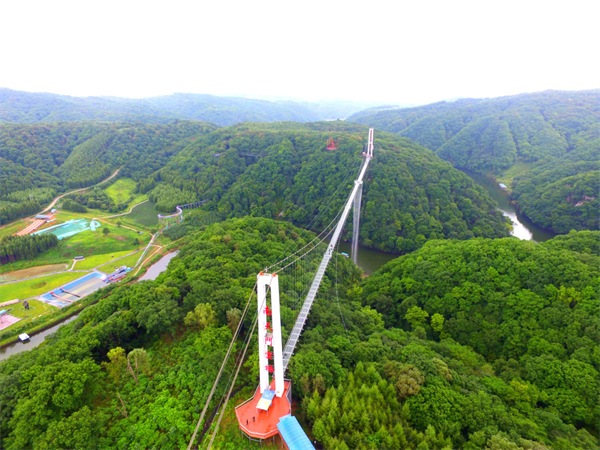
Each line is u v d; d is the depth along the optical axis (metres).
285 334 53.41
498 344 57.22
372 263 123.50
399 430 33.03
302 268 81.75
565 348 50.34
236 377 43.72
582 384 42.22
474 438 32.88
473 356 51.84
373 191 141.88
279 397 40.03
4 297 99.44
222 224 112.06
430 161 157.00
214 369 44.28
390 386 38.84
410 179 143.00
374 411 35.19
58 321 87.12
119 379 44.72
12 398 38.88
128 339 53.16
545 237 139.25
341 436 33.12
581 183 140.12
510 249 69.56
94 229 147.88
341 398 37.94
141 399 42.00
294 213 160.00
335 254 102.25
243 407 39.22
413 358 44.78
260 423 37.06
